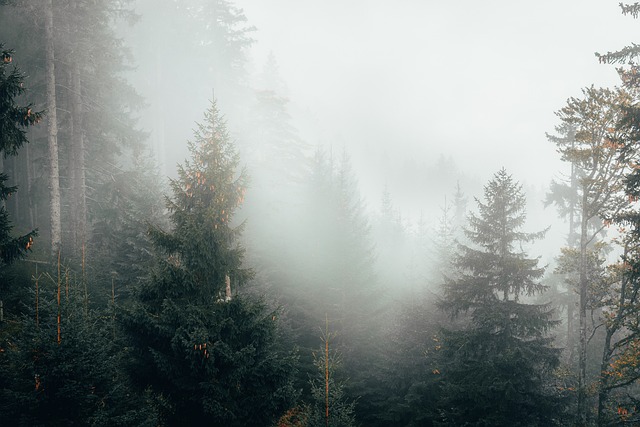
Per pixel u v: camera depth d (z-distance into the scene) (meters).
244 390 10.35
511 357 14.82
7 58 10.65
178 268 10.42
